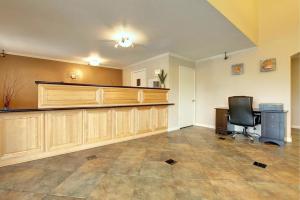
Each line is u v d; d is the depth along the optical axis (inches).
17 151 91.4
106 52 179.6
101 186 70.1
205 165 91.7
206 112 201.8
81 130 115.3
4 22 107.3
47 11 93.0
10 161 89.6
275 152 112.4
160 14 96.0
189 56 192.5
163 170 85.5
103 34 127.4
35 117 96.7
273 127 131.4
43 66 203.8
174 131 178.5
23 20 104.3
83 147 116.5
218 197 62.8
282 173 82.0
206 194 64.7
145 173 82.2
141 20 103.8
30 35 130.4
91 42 146.1
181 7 88.3
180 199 61.7
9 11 92.9
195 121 213.6
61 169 85.6
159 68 191.0
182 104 195.2
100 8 89.7
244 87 165.2
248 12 132.7
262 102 152.3
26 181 73.4
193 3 84.4
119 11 92.9
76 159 99.1
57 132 105.0
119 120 137.0
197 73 211.5
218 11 92.4
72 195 63.7
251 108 134.0
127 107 141.9
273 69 144.5
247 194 64.6
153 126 164.1
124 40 129.0
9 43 150.0
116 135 135.2
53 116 103.1
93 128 121.4
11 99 183.0
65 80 220.1
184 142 137.0
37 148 98.0
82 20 104.2
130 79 250.4
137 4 85.7
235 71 171.3
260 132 149.9
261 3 152.6
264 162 95.7
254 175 80.0
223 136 157.0
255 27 147.7
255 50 156.6
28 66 193.6
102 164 92.4
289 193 65.1
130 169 86.4
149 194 64.7
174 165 91.7
